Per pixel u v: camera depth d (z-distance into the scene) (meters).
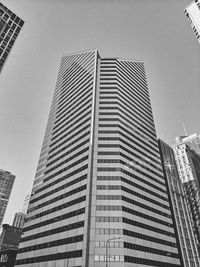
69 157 95.62
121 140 93.06
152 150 108.75
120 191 75.62
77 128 103.44
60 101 135.88
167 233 83.56
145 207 81.38
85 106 108.56
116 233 66.00
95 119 98.62
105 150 87.44
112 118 99.75
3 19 83.81
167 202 95.31
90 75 123.19
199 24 87.75
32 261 78.19
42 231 82.88
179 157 160.88
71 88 133.88
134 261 64.06
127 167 86.00
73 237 68.56
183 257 93.69
